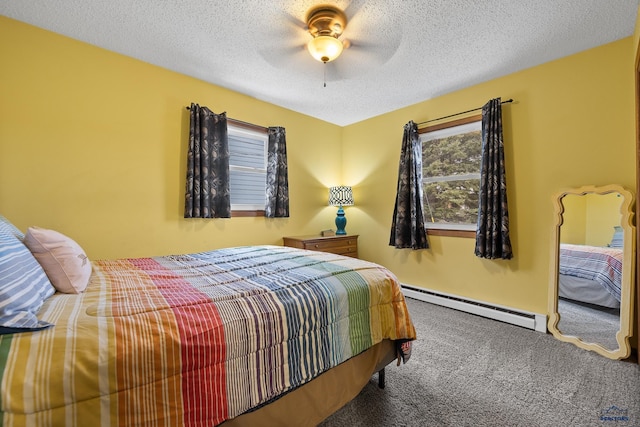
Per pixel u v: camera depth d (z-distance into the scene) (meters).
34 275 0.99
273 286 1.26
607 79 2.08
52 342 0.74
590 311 2.10
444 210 3.09
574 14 1.77
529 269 2.46
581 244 2.17
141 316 0.91
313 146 3.72
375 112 3.55
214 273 1.51
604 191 2.04
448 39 2.02
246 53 2.22
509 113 2.55
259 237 3.17
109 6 1.71
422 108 3.20
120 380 0.75
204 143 2.57
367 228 3.80
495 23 1.85
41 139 1.92
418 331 2.36
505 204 2.47
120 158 2.24
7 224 1.24
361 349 1.34
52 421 0.67
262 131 3.17
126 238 2.28
